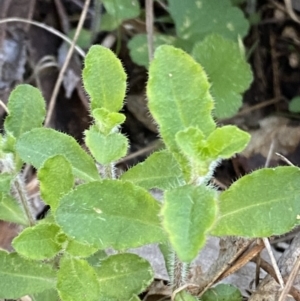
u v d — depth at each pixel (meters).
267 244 0.13
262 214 0.10
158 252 0.15
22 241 0.10
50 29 0.18
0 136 0.11
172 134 0.09
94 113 0.10
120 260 0.11
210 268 0.14
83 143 0.18
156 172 0.11
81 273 0.10
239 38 0.18
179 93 0.09
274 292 0.13
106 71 0.10
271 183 0.10
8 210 0.12
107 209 0.10
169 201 0.08
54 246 0.10
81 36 0.20
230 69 0.18
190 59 0.09
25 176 0.17
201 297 0.13
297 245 0.14
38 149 0.11
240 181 0.10
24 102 0.12
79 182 0.14
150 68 0.09
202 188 0.08
